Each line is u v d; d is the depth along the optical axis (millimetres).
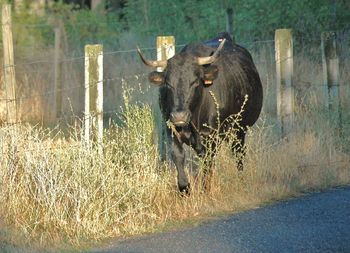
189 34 52594
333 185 31094
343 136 34688
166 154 30406
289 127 33750
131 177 27328
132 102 34281
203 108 28750
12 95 34188
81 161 26625
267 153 30844
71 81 45594
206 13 51094
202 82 28344
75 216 25906
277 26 47469
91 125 30859
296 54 45312
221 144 29750
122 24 60812
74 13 61469
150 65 28422
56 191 26234
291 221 26375
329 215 26938
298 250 23438
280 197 29453
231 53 31359
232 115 30328
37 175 26562
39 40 55531
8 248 24203
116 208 26516
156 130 30703
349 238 24438
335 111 35000
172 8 55156
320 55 45125
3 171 27000
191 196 28203
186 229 26062
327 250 23359
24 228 25328
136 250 24094
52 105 42906
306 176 31094
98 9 64875
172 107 27781
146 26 55438
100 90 31234
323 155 32469
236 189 29297
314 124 34562
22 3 58406
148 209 27281
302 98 37531
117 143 28266
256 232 25328
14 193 26688
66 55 50656
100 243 25047
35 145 27578
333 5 47250
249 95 31344
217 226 26188
